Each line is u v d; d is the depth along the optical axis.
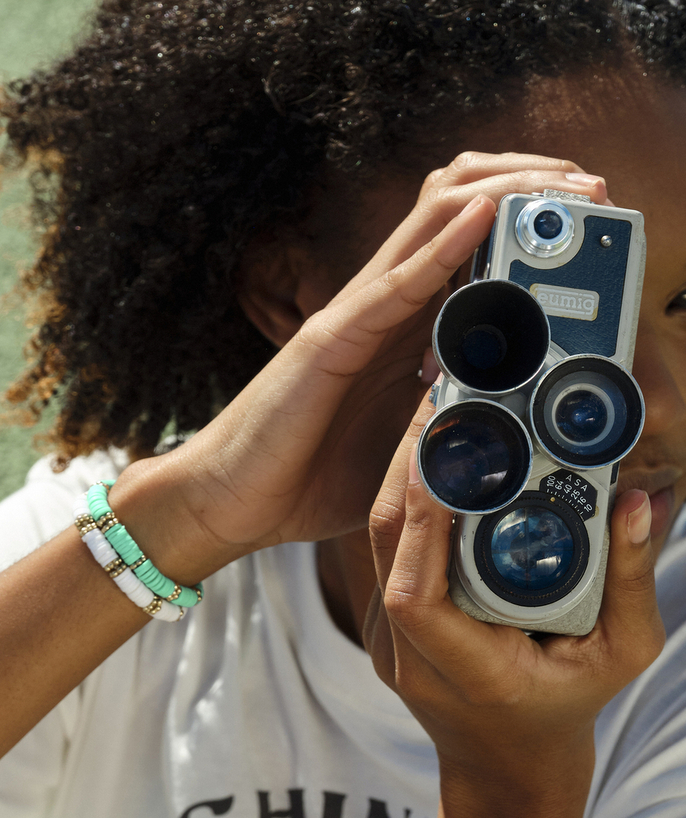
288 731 1.36
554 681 0.87
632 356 0.82
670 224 1.02
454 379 0.76
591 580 0.80
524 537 0.79
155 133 1.29
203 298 1.33
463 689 0.87
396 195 1.14
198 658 1.41
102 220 1.37
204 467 1.01
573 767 0.95
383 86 1.14
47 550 1.06
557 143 1.04
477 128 1.08
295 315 1.27
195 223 1.26
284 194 1.19
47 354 1.59
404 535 0.82
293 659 1.38
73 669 1.05
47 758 1.36
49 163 1.58
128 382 1.45
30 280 1.65
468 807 0.99
